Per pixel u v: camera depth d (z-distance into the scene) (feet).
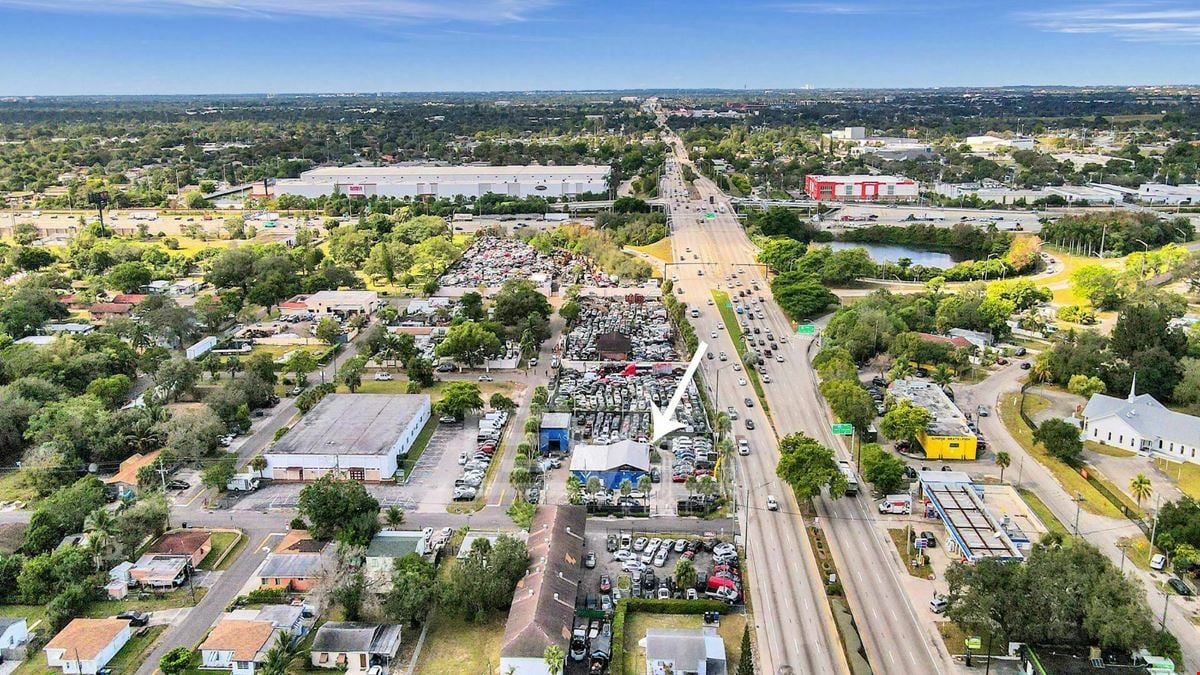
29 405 552.00
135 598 389.39
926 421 536.83
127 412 549.54
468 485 492.54
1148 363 631.97
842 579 402.72
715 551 422.41
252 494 492.13
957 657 346.74
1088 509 465.06
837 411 562.25
